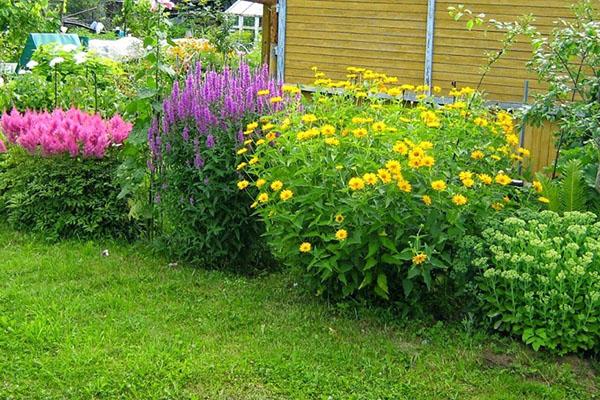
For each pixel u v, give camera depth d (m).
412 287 4.71
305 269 5.11
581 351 4.31
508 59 8.74
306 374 4.11
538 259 4.39
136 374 4.06
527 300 4.33
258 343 4.53
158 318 4.87
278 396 3.92
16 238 6.54
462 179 4.56
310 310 5.04
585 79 6.16
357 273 4.88
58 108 7.75
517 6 8.66
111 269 5.80
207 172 5.69
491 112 7.18
